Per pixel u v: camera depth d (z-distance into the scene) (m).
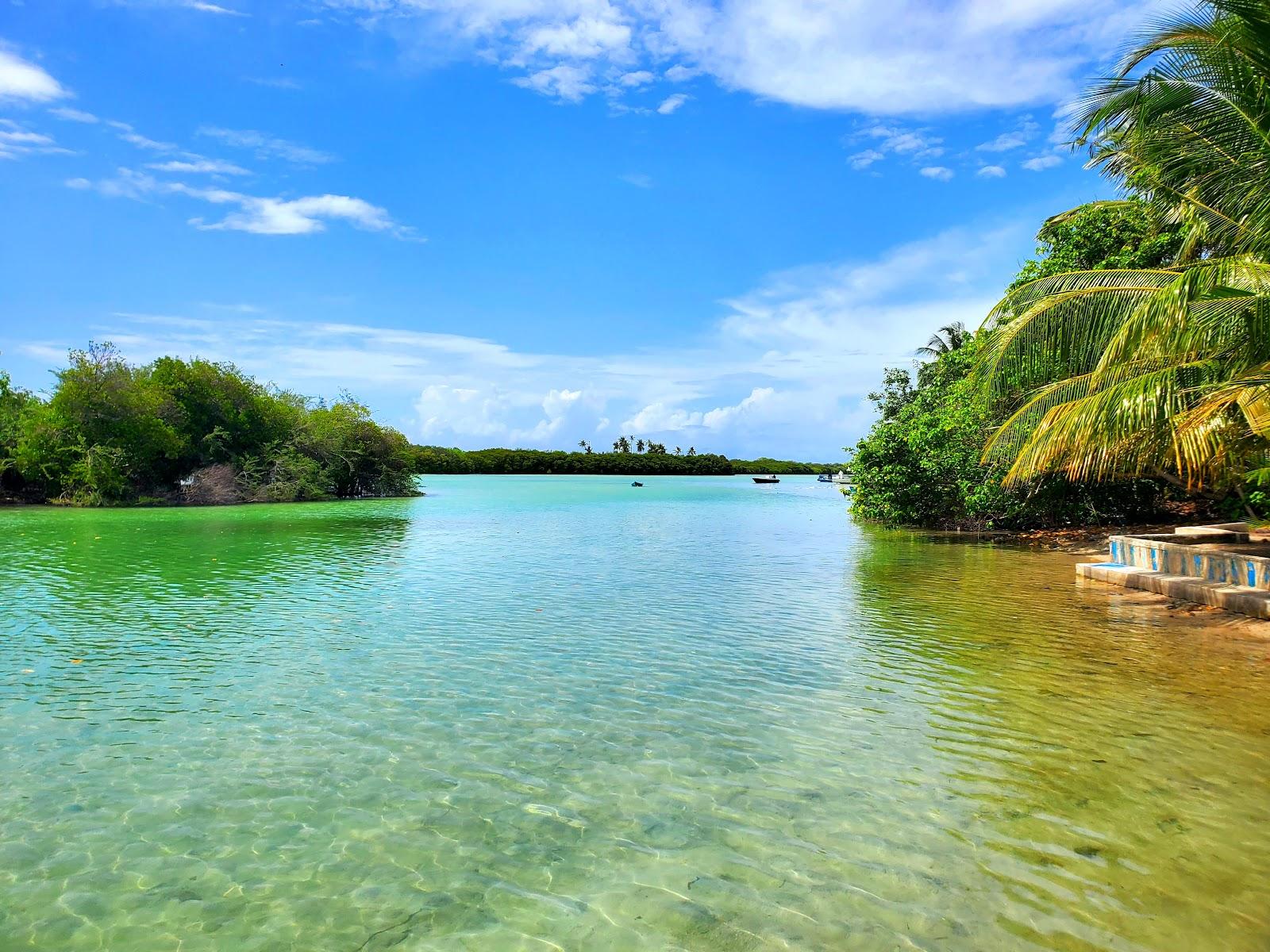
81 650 8.35
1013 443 15.92
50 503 36.19
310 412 48.12
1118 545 13.94
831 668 7.70
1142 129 11.23
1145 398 10.12
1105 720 6.12
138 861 4.02
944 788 4.90
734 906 3.62
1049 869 3.93
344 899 3.69
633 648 8.52
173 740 5.72
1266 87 9.74
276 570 14.73
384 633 9.24
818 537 21.94
